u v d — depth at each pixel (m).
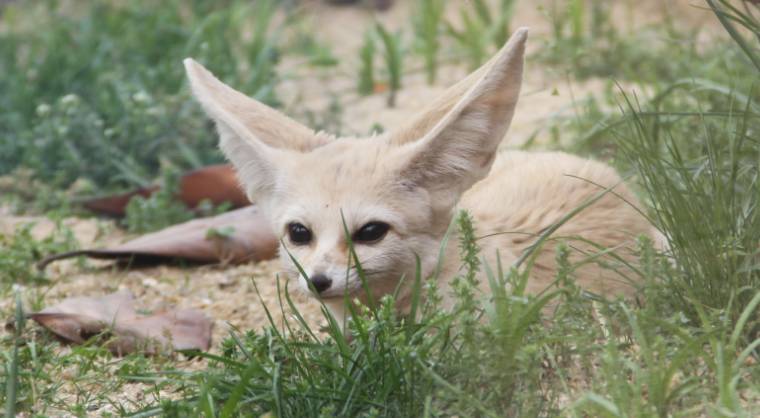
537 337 7.17
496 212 9.45
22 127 16.22
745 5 9.68
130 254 12.02
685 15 21.28
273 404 7.11
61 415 7.96
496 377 6.78
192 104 15.51
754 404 6.97
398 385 6.98
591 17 19.78
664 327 7.18
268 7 22.12
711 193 8.74
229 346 7.87
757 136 9.53
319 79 20.67
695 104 13.09
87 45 19.69
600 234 9.52
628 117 9.65
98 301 10.33
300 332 8.29
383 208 8.31
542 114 15.89
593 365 7.55
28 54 20.59
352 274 8.18
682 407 6.82
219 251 12.25
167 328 9.81
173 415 7.18
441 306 8.35
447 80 19.61
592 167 10.32
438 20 20.14
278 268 12.02
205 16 22.28
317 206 8.39
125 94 16.02
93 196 14.27
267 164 8.91
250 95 17.20
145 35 20.38
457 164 8.53
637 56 17.48
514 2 21.22
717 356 6.65
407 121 9.02
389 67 18.64
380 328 7.17
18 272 11.62
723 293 8.05
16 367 7.46
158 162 15.18
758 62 8.75
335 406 7.03
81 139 15.25
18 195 14.75
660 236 10.14
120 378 8.50
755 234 8.22
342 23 25.33
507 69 8.39
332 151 8.88
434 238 8.59
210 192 13.78
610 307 7.72
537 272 9.04
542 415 7.00
